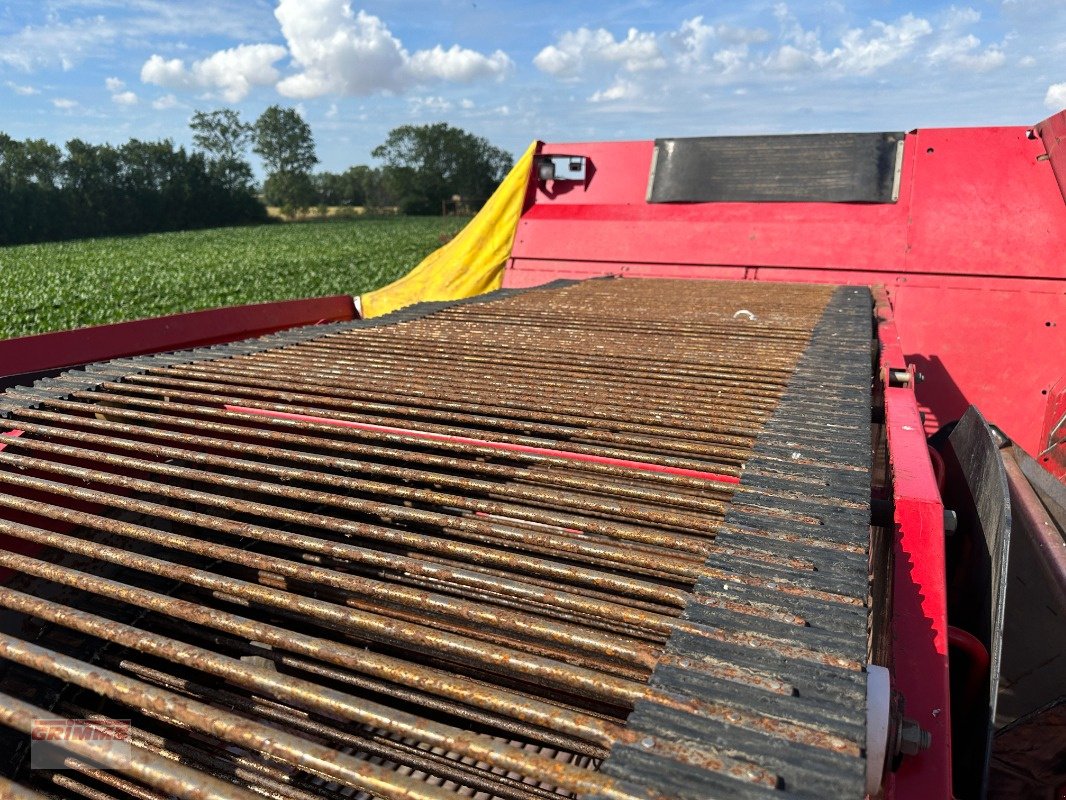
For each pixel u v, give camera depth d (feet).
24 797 4.08
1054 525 10.05
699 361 9.84
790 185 18.57
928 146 17.44
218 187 257.75
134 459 6.93
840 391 8.11
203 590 7.20
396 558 5.22
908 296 16.78
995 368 15.94
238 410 8.46
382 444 7.59
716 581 4.53
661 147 19.94
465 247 21.15
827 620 4.11
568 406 7.99
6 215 199.21
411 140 333.83
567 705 5.63
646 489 5.89
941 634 5.17
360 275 102.12
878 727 3.72
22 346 11.61
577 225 20.35
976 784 6.53
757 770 3.18
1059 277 15.78
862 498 5.48
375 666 4.24
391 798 3.56
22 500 6.29
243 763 5.53
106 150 229.45
